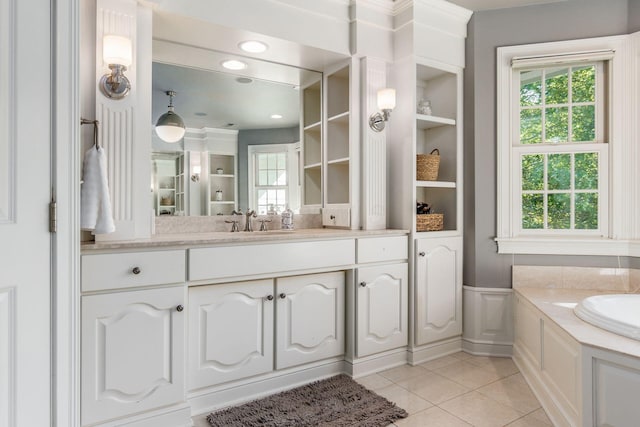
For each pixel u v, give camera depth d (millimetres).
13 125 1257
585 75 2820
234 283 2088
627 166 2680
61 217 1383
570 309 2180
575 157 2834
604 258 2699
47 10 1343
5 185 1239
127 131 1874
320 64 2809
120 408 1707
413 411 2041
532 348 2348
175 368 1843
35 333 1312
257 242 2078
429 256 2756
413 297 2686
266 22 2299
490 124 2873
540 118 2906
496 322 2834
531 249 2781
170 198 2424
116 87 1820
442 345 2838
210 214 2547
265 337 2189
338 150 3020
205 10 2109
